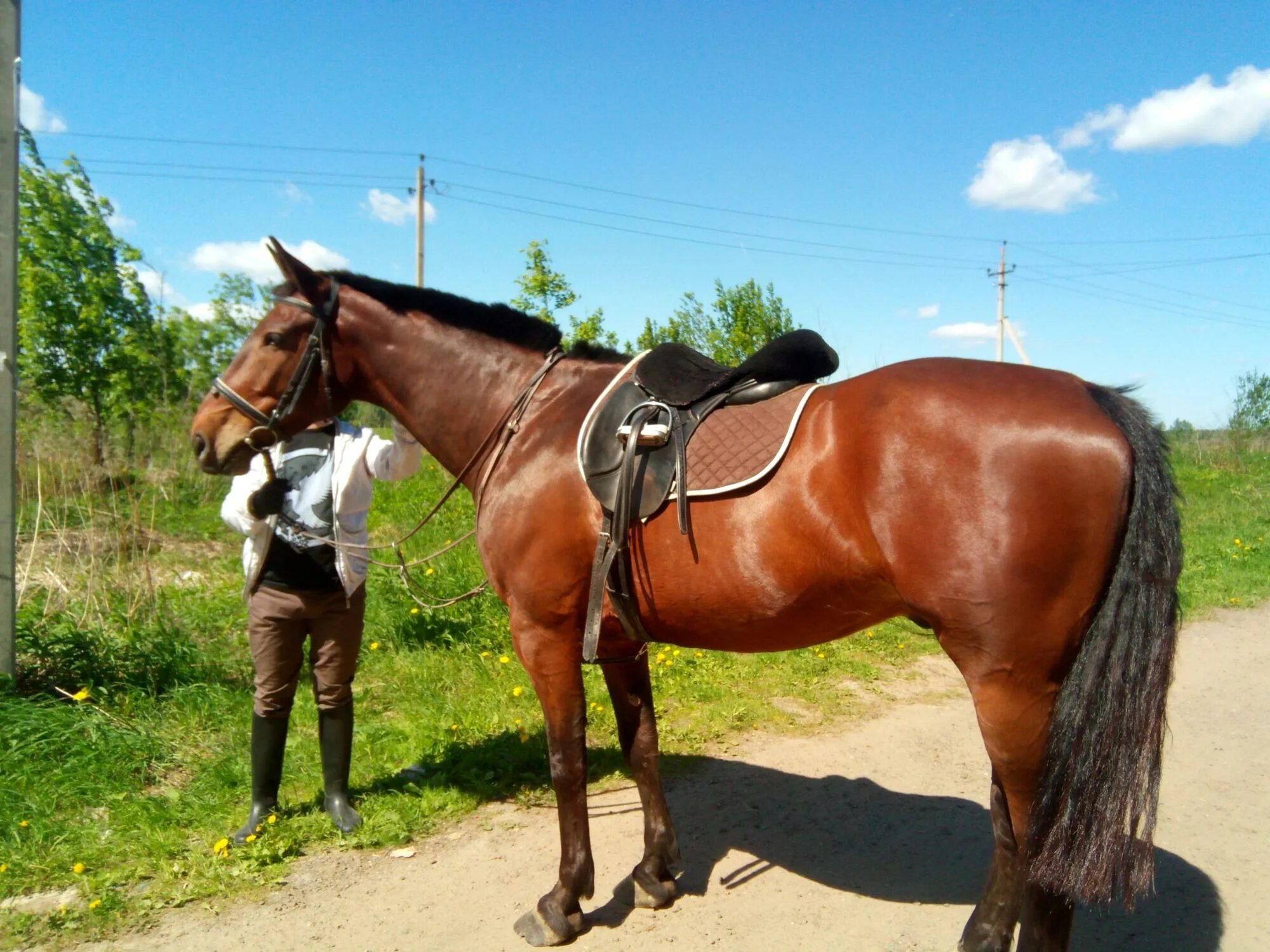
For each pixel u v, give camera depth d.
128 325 12.66
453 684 4.92
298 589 3.15
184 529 8.73
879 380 2.21
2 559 4.08
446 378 2.91
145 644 4.78
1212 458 17.66
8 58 4.05
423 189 20.89
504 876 3.07
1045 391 2.07
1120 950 2.63
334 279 2.99
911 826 3.49
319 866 3.13
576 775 2.67
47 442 7.24
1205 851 3.25
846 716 4.76
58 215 12.08
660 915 2.84
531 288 11.61
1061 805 1.93
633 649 2.77
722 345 12.21
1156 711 1.91
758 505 2.22
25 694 4.19
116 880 2.97
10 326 4.08
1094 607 1.98
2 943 2.63
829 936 2.70
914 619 2.25
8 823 3.21
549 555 2.54
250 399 2.92
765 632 2.36
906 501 2.03
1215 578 8.25
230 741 4.05
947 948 2.62
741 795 3.77
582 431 2.51
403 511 8.98
